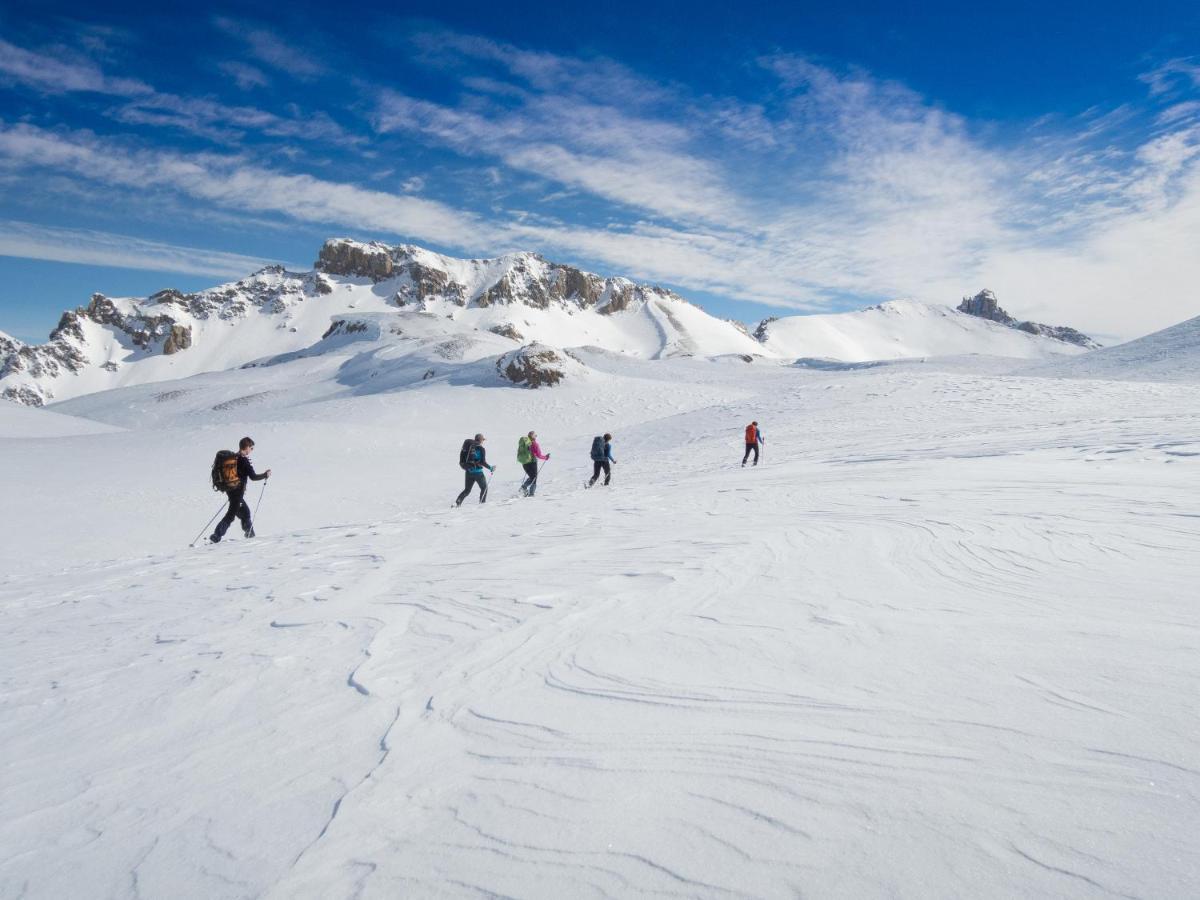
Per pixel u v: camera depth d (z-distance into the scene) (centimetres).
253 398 10731
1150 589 307
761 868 133
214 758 211
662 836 146
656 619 315
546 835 150
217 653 337
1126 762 160
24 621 503
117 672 324
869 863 131
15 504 1598
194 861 156
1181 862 124
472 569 498
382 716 229
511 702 230
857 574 377
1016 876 125
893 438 1891
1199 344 5397
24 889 152
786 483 962
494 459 2905
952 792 154
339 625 366
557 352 7094
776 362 14850
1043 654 233
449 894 133
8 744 242
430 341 12656
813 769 169
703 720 202
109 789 198
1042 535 447
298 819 169
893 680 220
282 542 905
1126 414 1906
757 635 277
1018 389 2997
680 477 1449
